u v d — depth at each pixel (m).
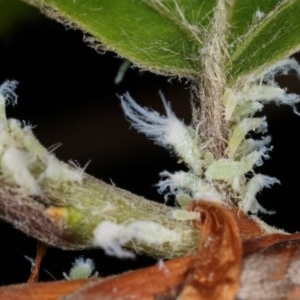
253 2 0.05
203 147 0.05
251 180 0.05
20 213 0.05
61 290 0.05
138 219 0.05
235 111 0.05
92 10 0.05
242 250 0.05
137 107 0.05
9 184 0.05
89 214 0.05
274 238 0.05
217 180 0.05
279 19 0.05
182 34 0.05
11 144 0.05
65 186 0.05
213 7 0.05
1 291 0.05
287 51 0.05
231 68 0.05
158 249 0.05
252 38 0.05
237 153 0.05
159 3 0.05
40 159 0.05
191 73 0.05
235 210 0.05
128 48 0.05
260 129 0.05
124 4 0.05
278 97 0.05
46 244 0.05
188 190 0.05
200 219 0.05
